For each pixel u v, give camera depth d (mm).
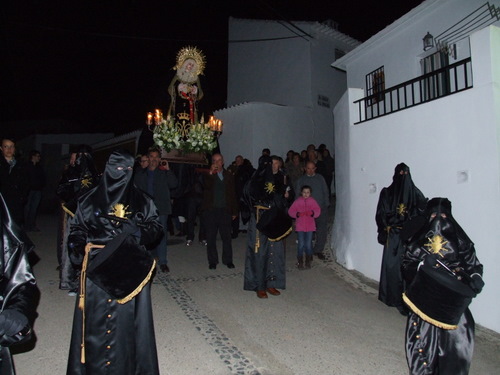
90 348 3064
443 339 3562
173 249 9172
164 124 10000
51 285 6402
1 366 2334
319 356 4566
